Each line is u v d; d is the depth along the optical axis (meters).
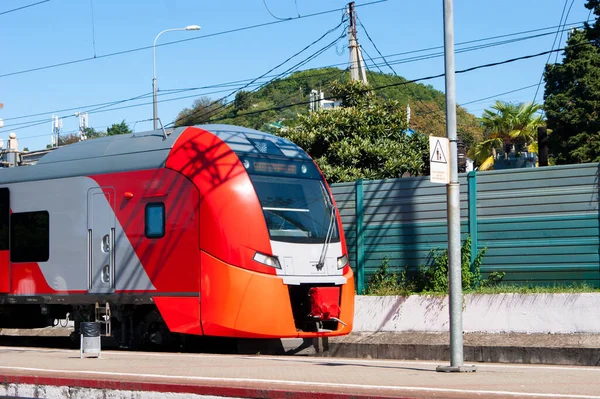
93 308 15.98
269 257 13.92
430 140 10.41
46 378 10.05
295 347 15.43
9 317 18.20
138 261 14.90
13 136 20.39
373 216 17.77
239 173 14.23
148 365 11.51
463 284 16.41
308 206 15.02
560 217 15.68
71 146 16.80
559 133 30.23
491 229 16.36
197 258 14.06
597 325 14.35
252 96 73.38
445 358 14.98
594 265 15.33
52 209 16.39
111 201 15.45
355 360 13.10
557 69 30.73
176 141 14.91
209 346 15.45
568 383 9.07
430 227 17.08
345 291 15.00
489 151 36.09
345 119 25.72
